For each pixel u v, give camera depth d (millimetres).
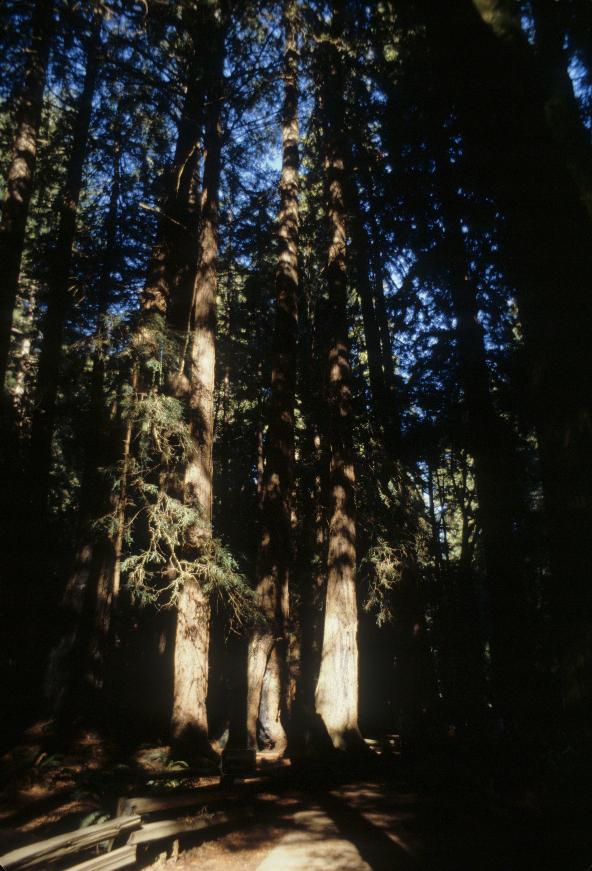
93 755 10078
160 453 12656
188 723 10492
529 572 8406
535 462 10867
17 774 8656
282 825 6598
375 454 14984
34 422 11977
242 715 15047
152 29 12750
